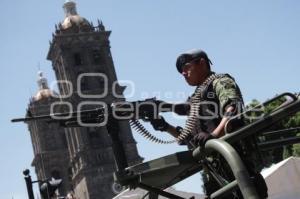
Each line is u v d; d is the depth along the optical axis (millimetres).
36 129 149625
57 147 148750
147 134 5609
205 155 4957
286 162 16875
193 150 5156
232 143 5000
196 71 5625
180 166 5137
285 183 16594
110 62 131250
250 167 5043
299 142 5871
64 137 150375
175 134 5910
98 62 131500
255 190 4441
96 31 134125
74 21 135625
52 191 15719
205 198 5051
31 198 15727
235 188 4773
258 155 5137
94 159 130750
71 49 132500
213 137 4883
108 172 130500
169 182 5684
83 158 130625
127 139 128500
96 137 132625
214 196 4910
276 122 5086
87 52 131750
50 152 147875
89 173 129875
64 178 147750
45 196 15656
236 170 4492
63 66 131500
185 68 5672
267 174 17016
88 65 130125
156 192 5609
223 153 4625
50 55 139625
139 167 5211
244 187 4449
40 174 149625
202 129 5441
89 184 129375
